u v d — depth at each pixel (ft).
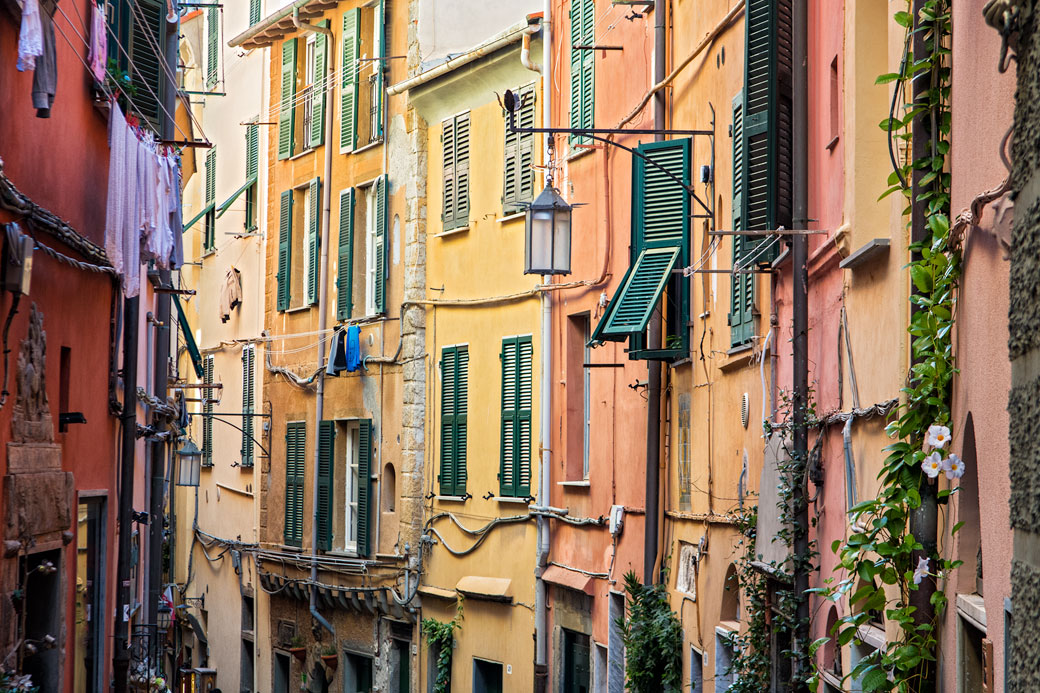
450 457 97.55
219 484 144.36
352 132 113.80
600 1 78.84
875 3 38.24
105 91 53.72
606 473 77.00
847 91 39.04
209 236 149.48
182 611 152.97
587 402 82.64
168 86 64.69
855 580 35.53
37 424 46.37
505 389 90.02
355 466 114.01
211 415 124.88
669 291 67.15
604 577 75.77
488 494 91.71
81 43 52.80
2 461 41.93
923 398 30.01
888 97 38.04
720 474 59.31
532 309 87.51
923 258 30.32
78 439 54.24
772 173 47.65
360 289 112.78
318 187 119.55
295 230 124.88
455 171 98.32
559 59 85.56
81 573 55.88
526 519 86.48
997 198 25.12
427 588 99.14
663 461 69.00
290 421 124.26
